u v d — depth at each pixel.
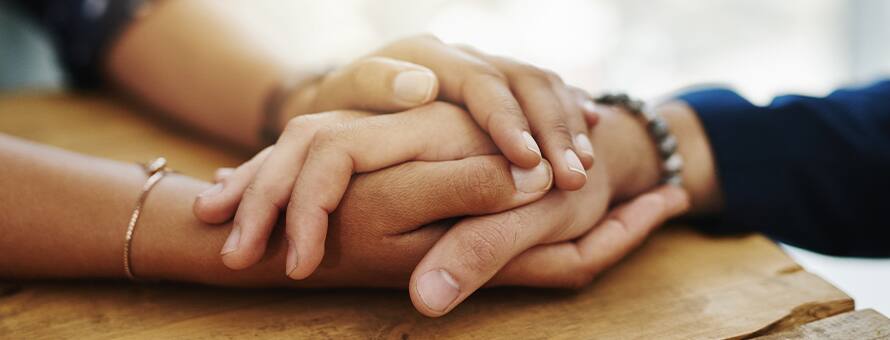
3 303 0.51
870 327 0.49
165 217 0.51
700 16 1.37
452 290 0.48
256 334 0.49
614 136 0.57
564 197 0.51
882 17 1.37
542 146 0.51
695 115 0.60
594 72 1.34
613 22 1.33
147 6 0.73
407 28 1.25
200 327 0.50
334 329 0.49
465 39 1.27
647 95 1.38
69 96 0.80
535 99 0.52
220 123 0.68
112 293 0.52
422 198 0.49
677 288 0.52
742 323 0.50
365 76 0.54
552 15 1.29
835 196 0.58
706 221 0.59
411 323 0.50
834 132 0.58
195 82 0.69
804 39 1.42
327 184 0.49
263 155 0.52
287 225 0.49
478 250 0.48
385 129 0.50
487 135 0.52
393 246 0.50
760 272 0.53
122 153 0.66
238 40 0.70
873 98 0.60
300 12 1.20
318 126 0.52
